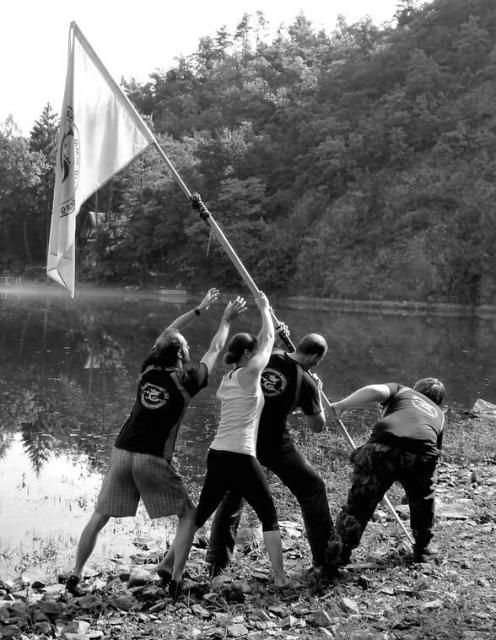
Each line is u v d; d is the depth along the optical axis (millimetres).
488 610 4422
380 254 77062
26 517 7289
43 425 11898
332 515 6836
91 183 5793
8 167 102062
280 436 5074
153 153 92250
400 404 5223
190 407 13172
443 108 89438
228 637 4164
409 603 4543
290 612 4500
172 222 87062
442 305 70312
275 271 81500
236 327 34312
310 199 87375
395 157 86812
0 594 5160
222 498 4902
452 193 79062
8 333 28969
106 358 21203
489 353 26500
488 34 101938
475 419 12336
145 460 4754
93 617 4543
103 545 6473
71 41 5801
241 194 86438
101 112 5812
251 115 115688
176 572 4812
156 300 67438
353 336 34219
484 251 71625
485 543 5809
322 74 114375
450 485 7934
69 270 5754
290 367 4996
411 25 112062
